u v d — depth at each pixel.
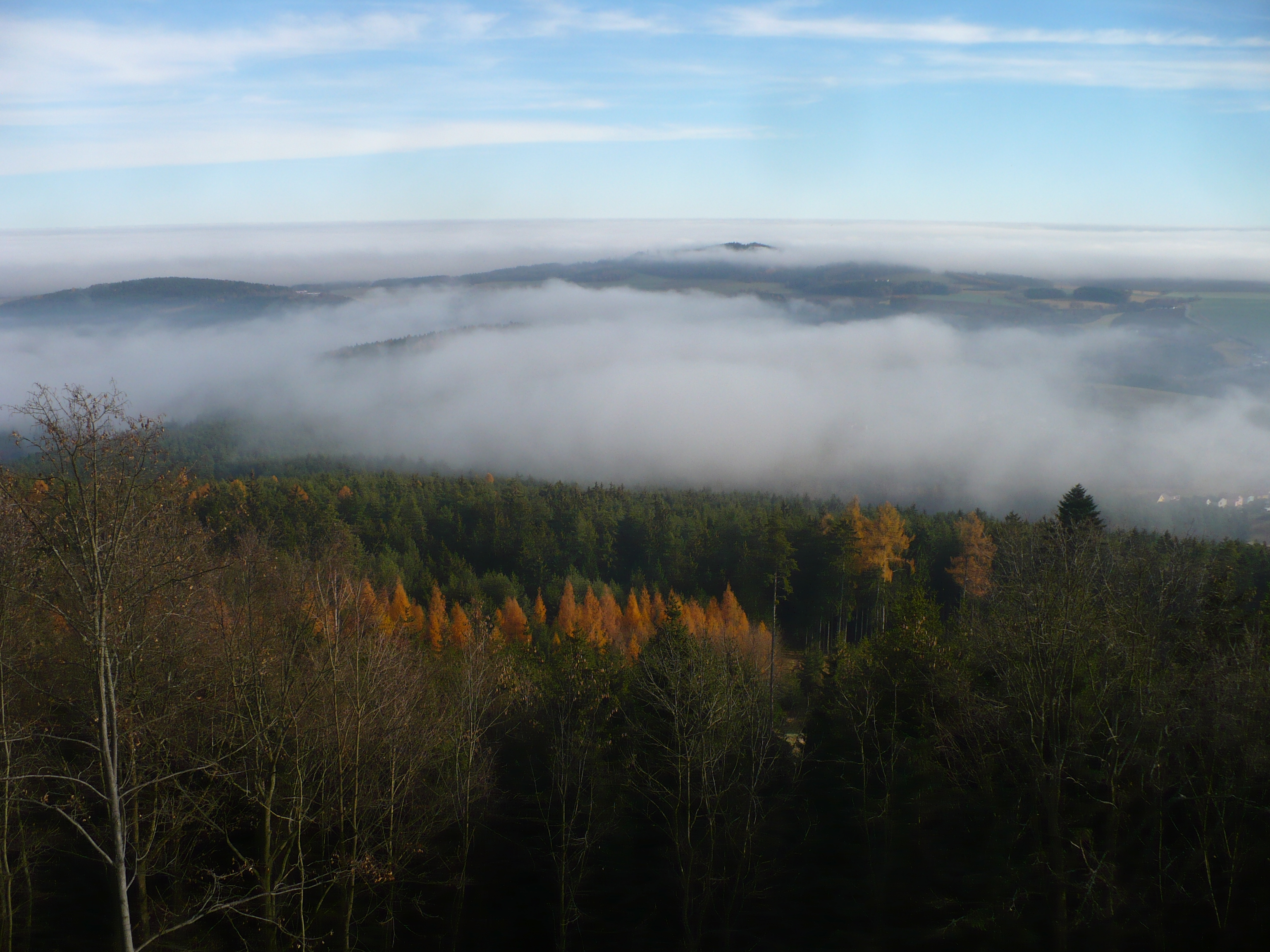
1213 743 18.72
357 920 21.22
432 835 22.61
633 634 55.22
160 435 14.99
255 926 21.44
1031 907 19.45
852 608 69.81
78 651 17.70
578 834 23.67
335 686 19.08
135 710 17.05
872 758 23.52
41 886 22.73
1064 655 20.41
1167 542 40.03
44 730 19.80
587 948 21.36
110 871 20.72
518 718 27.36
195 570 17.06
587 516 94.31
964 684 22.52
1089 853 18.83
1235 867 17.92
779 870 21.95
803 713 34.25
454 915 21.16
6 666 16.86
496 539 89.31
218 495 86.38
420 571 78.00
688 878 20.67
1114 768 19.22
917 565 72.50
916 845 21.30
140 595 14.38
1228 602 22.45
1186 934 18.36
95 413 13.45
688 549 84.50
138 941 19.41
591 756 23.97
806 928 20.78
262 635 20.23
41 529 13.85
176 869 20.16
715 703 22.03
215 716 19.61
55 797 23.20
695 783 23.62
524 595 75.94
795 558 73.69
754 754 22.94
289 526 71.94
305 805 20.42
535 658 37.69
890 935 20.05
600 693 27.30
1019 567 22.89
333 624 20.92
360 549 75.56
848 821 22.84
